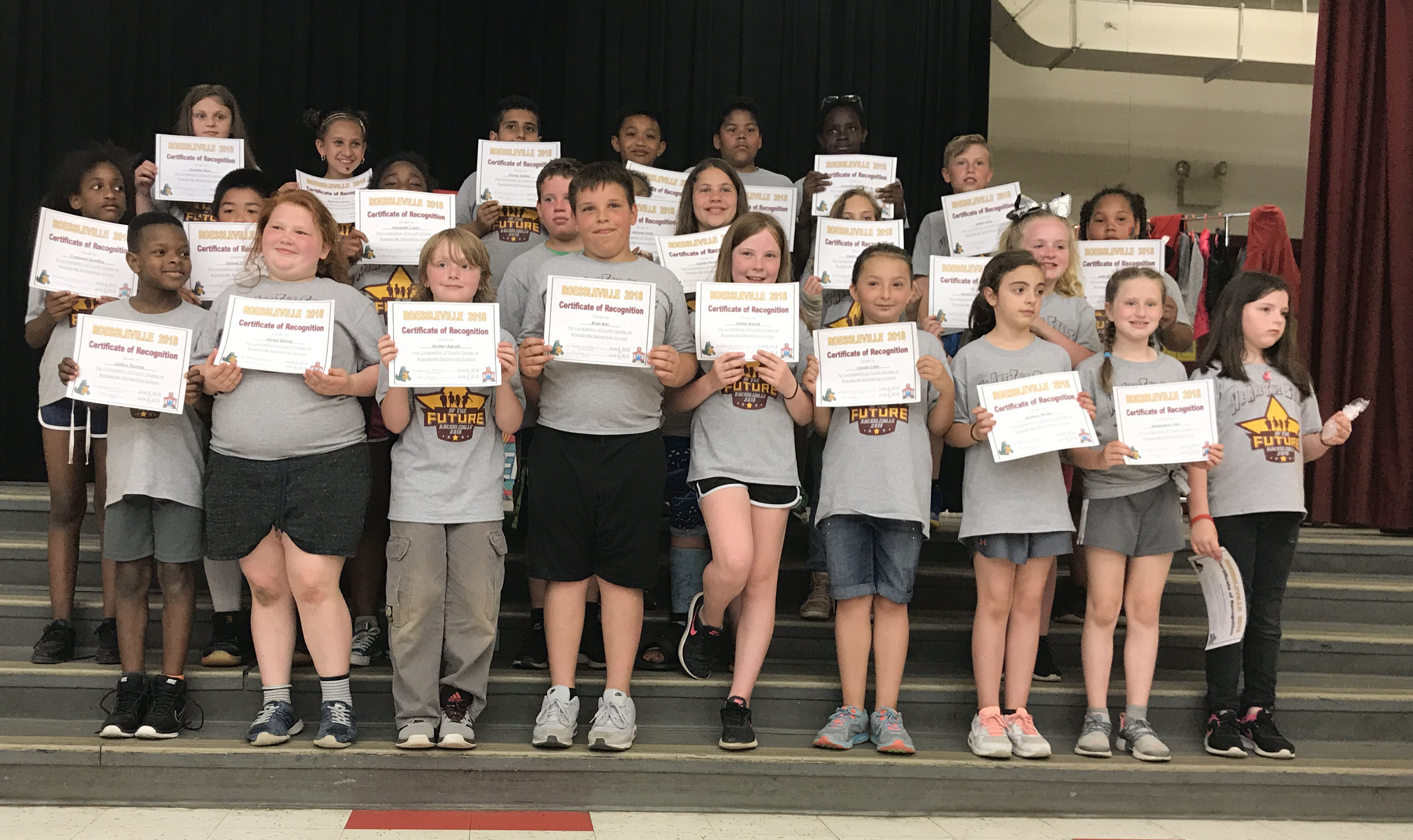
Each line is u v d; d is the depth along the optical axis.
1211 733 3.12
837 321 3.66
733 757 2.83
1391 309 4.95
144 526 2.85
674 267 3.35
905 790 2.87
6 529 3.99
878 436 3.02
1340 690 3.38
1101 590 3.10
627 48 5.93
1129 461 2.97
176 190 3.73
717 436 3.01
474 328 2.77
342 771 2.70
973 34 6.14
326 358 2.77
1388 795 2.97
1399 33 4.98
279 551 2.80
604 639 2.98
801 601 3.87
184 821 2.56
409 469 2.83
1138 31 7.06
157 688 2.86
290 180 5.70
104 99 5.46
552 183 3.32
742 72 5.98
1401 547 4.37
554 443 2.92
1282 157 7.71
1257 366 3.23
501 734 2.99
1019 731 2.99
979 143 4.12
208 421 3.04
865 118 5.35
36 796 2.65
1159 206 7.66
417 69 5.84
